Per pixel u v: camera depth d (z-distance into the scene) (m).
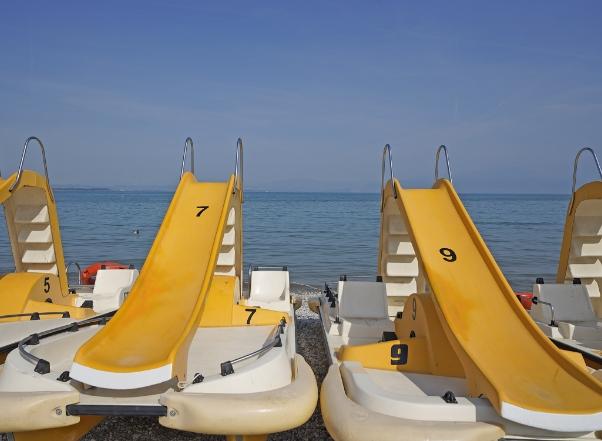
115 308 8.52
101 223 37.38
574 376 4.58
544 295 8.09
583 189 8.59
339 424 4.30
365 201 90.62
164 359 4.51
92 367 4.48
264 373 4.68
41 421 4.27
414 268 9.23
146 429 5.73
